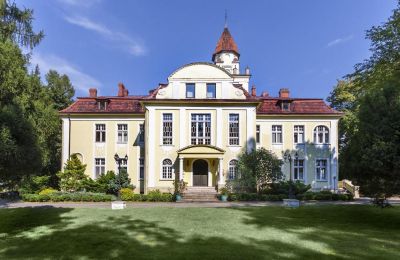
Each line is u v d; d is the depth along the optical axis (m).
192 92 30.77
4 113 11.81
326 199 27.56
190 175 30.23
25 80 22.83
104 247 10.25
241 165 27.73
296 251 9.76
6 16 17.66
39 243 10.85
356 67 25.62
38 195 26.50
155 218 15.67
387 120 13.01
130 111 33.88
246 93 31.62
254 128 29.84
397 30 22.62
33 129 12.89
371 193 14.30
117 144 33.75
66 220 15.16
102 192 29.44
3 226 14.23
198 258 8.99
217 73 30.70
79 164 30.39
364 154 13.24
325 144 33.59
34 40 18.28
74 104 34.94
